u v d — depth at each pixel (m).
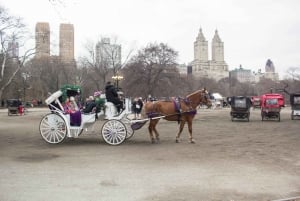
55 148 15.12
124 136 16.17
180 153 13.58
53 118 16.55
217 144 16.08
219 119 34.78
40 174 10.07
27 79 81.94
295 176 9.75
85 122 16.41
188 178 9.56
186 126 26.55
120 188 8.61
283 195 8.04
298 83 99.88
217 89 122.00
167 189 8.52
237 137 18.84
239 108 31.72
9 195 8.04
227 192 8.26
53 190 8.43
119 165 11.30
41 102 83.25
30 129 24.34
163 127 25.33
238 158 12.45
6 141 17.58
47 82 79.94
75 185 8.88
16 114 45.62
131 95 66.12
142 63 66.38
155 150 14.37
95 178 9.58
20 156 13.09
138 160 12.16
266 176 9.76
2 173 10.21
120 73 66.31
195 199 7.74
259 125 27.05
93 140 17.77
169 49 68.81
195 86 103.00
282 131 22.11
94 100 17.03
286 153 13.51
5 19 42.88
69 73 77.25
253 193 8.18
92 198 7.81
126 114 16.56
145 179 9.46
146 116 17.02
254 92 134.75
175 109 16.67
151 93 66.38
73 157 12.84
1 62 49.91
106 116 16.45
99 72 59.97
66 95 16.89
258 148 14.79
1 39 44.09
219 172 10.25
